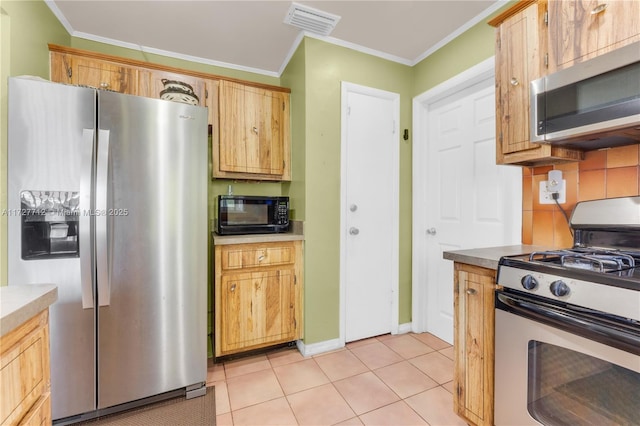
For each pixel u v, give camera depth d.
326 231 2.23
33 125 1.33
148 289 1.58
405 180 2.54
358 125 2.35
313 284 2.19
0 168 1.37
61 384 1.41
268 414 1.55
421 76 2.44
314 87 2.16
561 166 1.52
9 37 1.42
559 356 0.99
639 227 1.18
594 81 1.08
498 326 1.17
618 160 1.32
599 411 0.88
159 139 1.59
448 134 2.29
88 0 1.77
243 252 2.04
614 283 0.82
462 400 1.38
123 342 1.53
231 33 2.13
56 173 1.37
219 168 2.23
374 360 2.08
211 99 2.25
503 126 1.47
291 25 2.04
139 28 2.06
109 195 1.46
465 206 2.14
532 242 1.67
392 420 1.50
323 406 1.61
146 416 1.53
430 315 2.49
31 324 0.74
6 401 0.64
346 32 2.12
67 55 1.86
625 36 1.04
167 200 1.61
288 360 2.11
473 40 1.97
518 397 1.10
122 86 2.00
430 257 2.47
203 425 1.47
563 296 0.94
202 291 1.73
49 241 1.41
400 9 1.87
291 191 2.47
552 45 1.25
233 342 2.04
